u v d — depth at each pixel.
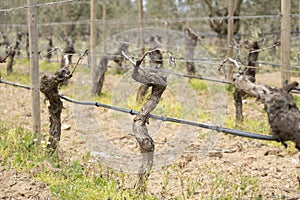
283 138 4.28
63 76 6.34
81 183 5.41
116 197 5.05
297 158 6.85
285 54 8.27
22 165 6.09
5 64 17.56
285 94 4.29
